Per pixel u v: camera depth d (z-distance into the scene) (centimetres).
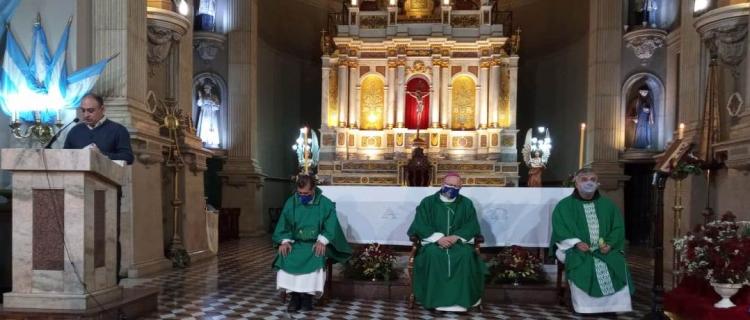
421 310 594
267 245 1275
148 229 827
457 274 580
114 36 789
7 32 700
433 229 604
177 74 1009
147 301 556
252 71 1580
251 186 1543
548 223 662
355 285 651
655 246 511
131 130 762
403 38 1766
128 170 770
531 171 1270
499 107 1777
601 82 1424
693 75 934
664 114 1383
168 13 936
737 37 823
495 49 1767
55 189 447
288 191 1942
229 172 1531
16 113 684
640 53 1402
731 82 838
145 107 844
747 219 736
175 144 914
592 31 1460
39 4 738
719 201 827
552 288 634
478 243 606
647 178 1423
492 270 670
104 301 479
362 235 670
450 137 1783
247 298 652
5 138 710
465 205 612
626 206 1445
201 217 1031
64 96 718
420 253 602
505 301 639
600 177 1393
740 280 446
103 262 486
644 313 593
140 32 834
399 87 1781
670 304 521
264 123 1781
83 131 529
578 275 574
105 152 522
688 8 960
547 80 1853
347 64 1805
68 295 447
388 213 667
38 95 702
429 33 1773
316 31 2000
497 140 1741
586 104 1620
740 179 757
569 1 1719
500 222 664
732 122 829
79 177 445
